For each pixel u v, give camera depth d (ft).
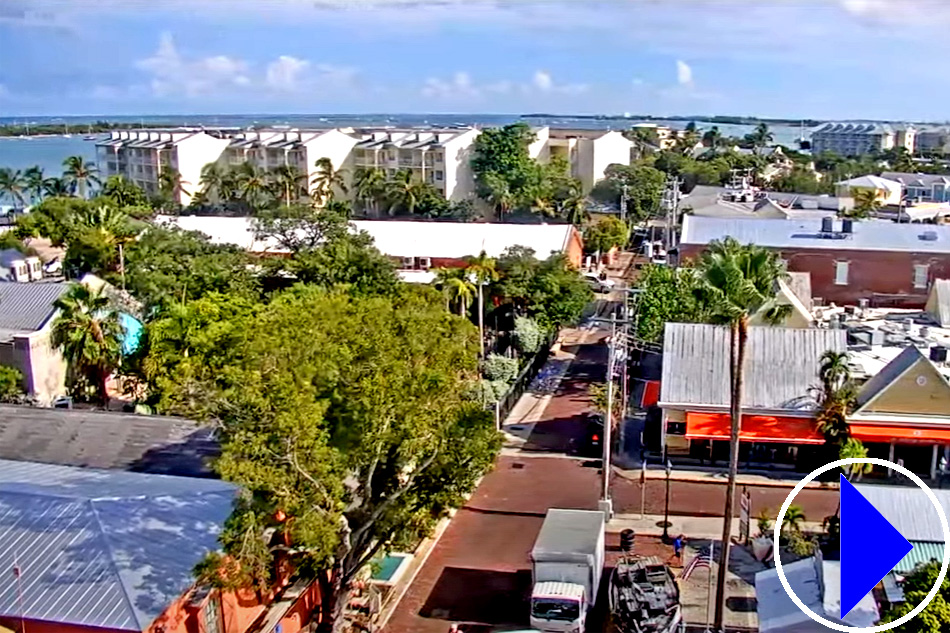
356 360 111.34
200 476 142.20
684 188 640.17
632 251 459.32
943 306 270.46
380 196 522.06
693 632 129.39
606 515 167.22
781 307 191.62
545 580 131.03
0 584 107.24
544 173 542.16
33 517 116.88
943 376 181.16
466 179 553.23
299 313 116.98
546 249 347.77
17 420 161.07
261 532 114.01
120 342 225.76
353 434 111.86
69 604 104.53
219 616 119.14
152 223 353.72
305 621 134.82
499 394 222.89
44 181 542.16
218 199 542.98
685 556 153.48
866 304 309.01
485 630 132.36
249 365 107.86
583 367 268.82
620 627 125.80
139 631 101.04
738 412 124.16
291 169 521.24
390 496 121.80
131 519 118.52
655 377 249.55
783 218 368.07
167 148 562.66
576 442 208.95
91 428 158.40
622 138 611.06
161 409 127.75
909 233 332.60
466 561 153.99
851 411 184.75
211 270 268.41
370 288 273.54
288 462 105.40
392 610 138.00
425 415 111.14
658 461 196.24
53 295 236.22
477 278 271.49
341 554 117.39
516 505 176.04
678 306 237.25
